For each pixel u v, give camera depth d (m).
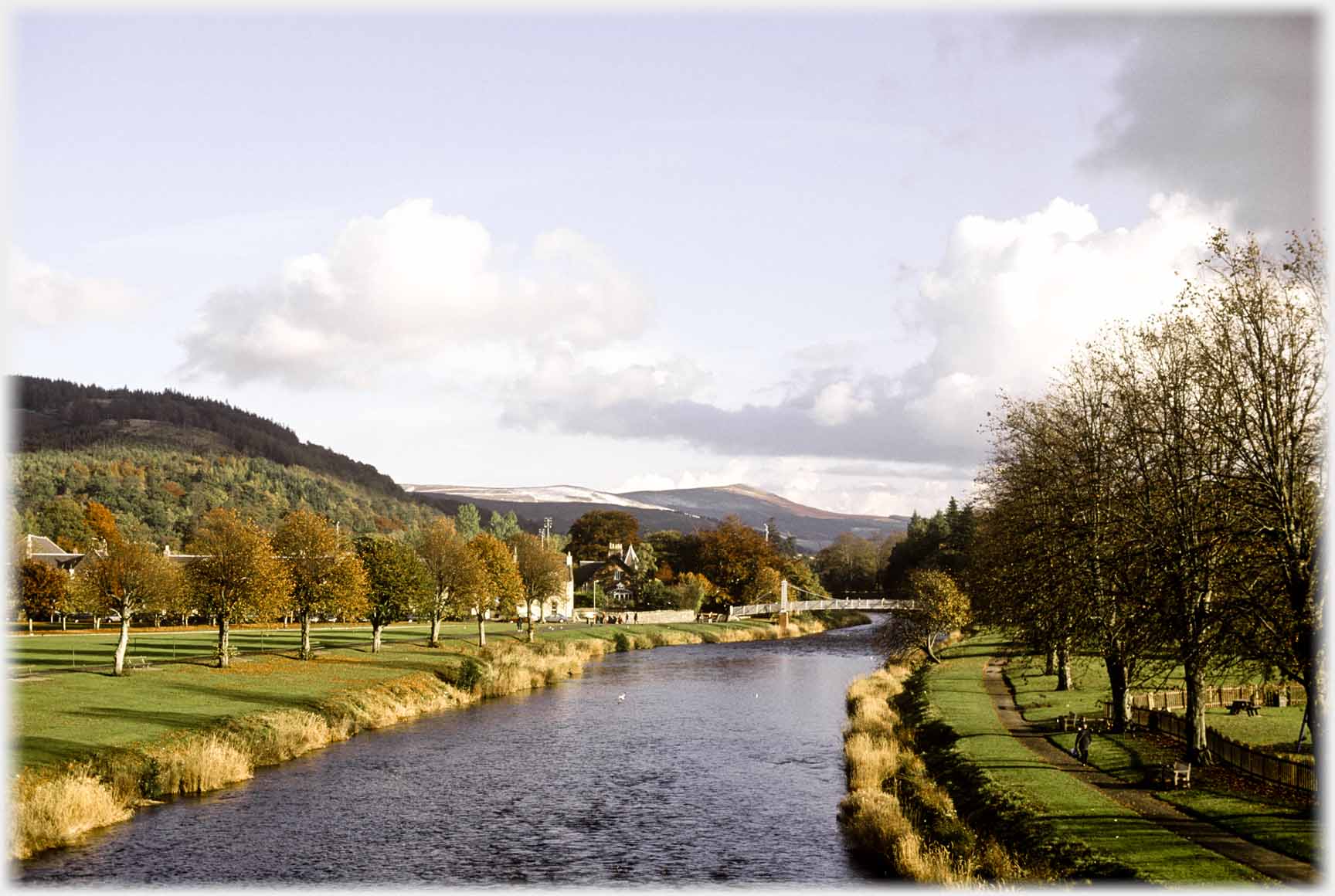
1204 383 42.88
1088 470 55.16
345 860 39.31
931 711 64.69
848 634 178.25
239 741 55.12
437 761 57.91
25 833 38.75
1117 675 54.50
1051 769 44.88
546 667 102.00
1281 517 38.97
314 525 91.88
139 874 36.78
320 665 86.19
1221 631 39.84
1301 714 58.03
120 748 48.62
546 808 47.62
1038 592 56.84
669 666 114.62
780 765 57.41
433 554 111.44
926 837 39.12
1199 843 32.78
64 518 187.25
